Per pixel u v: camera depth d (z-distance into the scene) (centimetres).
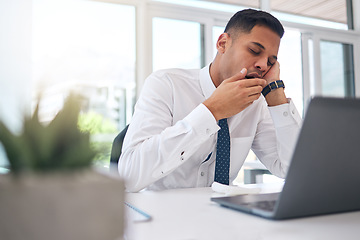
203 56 338
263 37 107
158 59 319
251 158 259
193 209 64
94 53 290
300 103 391
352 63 427
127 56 305
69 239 32
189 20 331
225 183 106
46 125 33
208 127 90
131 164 92
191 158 116
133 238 45
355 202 58
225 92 92
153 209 64
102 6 294
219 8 347
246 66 109
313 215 56
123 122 302
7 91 33
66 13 277
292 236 46
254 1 367
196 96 127
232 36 112
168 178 118
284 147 115
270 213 54
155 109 114
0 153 32
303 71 398
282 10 384
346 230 49
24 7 246
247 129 129
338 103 48
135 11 308
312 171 50
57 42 271
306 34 400
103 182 33
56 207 31
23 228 31
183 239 45
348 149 51
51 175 33
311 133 48
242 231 48
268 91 115
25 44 244
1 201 30
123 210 34
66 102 34
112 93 296
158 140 92
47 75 34
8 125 32
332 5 417
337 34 415
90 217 33
